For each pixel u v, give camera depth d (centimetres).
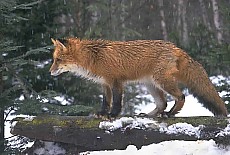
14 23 1531
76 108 1286
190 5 4019
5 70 1373
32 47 1582
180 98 1021
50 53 1605
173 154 945
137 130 997
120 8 3000
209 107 1041
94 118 1042
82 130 1023
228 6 1714
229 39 2595
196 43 2145
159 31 3819
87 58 1066
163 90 1028
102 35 2653
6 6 1259
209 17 3922
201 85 1034
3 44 1220
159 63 1024
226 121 973
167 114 1035
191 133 975
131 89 2156
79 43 1086
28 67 1577
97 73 1066
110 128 1005
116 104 1044
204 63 1981
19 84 1345
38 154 1093
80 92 1702
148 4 3791
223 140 955
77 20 2250
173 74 1018
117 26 2969
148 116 1048
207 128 972
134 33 2934
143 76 1053
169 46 1038
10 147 1277
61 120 1046
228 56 1560
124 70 1045
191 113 1625
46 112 1390
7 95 1323
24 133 1064
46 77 1627
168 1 4031
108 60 1046
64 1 1659
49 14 1609
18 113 1259
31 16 1566
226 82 1650
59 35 1622
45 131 1046
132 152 970
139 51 1037
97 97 1764
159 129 989
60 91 1670
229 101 1531
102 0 2636
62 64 1099
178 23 3800
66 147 1080
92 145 1028
